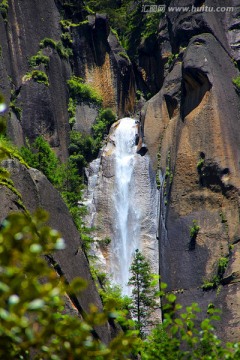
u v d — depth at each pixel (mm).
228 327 108375
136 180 136125
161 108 139125
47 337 25281
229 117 129000
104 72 152000
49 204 82125
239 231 116438
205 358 35656
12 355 25672
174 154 130875
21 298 23594
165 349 36625
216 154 123875
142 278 101938
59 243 24750
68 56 150625
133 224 133500
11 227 23953
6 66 138250
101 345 26750
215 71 132250
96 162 143000
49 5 150625
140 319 104125
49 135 138750
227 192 120500
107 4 164125
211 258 115875
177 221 121938
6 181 75000
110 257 131250
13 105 135625
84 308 79688
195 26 140125
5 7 142250
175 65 141125
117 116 150000
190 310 36000
